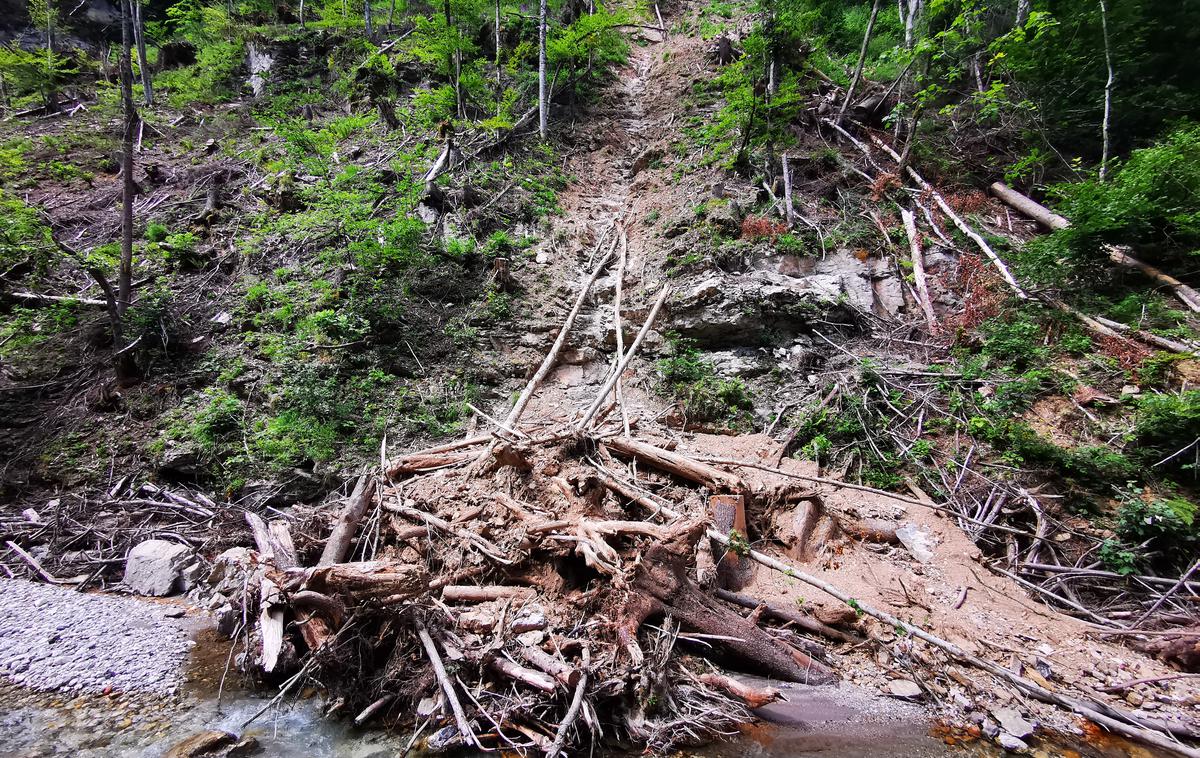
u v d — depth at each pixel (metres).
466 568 4.98
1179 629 5.02
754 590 5.34
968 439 7.11
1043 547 6.00
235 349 8.55
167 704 4.13
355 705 4.11
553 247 10.84
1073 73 11.41
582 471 5.67
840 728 3.97
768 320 8.88
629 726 3.80
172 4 19.38
